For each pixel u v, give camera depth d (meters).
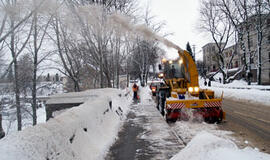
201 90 7.24
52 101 7.19
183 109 6.58
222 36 25.86
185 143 4.49
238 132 5.23
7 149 1.82
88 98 7.15
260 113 7.88
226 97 14.85
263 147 4.09
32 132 2.32
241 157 2.04
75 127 3.29
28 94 11.14
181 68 8.48
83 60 13.20
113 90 10.48
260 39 21.39
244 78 29.33
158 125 6.18
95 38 10.97
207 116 6.40
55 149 2.44
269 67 29.09
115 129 5.42
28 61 10.59
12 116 9.31
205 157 2.23
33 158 1.96
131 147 4.30
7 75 8.65
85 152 3.25
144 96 15.51
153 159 3.67
